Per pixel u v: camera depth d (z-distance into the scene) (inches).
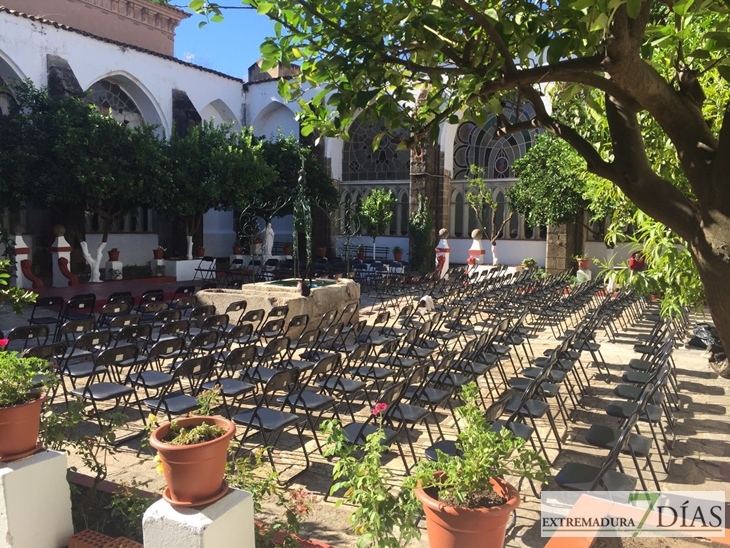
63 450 145.9
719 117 205.9
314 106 149.4
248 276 802.2
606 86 115.3
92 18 914.1
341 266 808.3
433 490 109.7
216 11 136.1
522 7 132.6
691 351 385.4
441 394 226.8
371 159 1034.1
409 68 134.6
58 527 128.2
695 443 222.5
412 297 617.6
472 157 956.0
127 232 869.8
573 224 767.1
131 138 654.5
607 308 429.4
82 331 310.3
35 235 767.1
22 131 607.2
